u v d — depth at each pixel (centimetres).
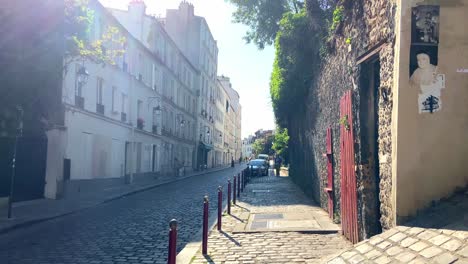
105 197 1814
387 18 609
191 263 675
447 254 412
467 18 552
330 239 830
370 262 476
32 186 1670
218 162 7425
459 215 488
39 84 1177
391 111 587
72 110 1861
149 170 3209
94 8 2052
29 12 1051
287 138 2658
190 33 5231
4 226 1030
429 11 552
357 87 747
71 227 1083
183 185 2725
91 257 741
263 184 2442
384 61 620
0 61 1049
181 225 1086
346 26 855
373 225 689
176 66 4122
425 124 546
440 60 550
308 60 1552
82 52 1289
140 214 1320
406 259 442
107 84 2317
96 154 2184
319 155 1350
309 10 1394
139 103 2981
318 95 1336
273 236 873
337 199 1001
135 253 770
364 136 720
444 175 542
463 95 548
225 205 1481
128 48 2650
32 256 754
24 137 1576
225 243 821
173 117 4050
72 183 1897
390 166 586
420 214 536
